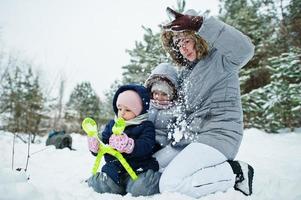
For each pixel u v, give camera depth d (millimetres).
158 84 2490
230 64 2320
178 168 2105
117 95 2434
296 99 8484
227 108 2316
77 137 8562
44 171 2904
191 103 2406
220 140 2236
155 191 2125
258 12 11805
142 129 2271
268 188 2350
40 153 4059
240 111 2373
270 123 9320
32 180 2457
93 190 2189
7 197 1569
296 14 10875
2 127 7691
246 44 2244
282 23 10961
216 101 2328
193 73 2396
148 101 2375
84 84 16516
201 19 2182
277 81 9172
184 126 2381
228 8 12297
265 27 11500
